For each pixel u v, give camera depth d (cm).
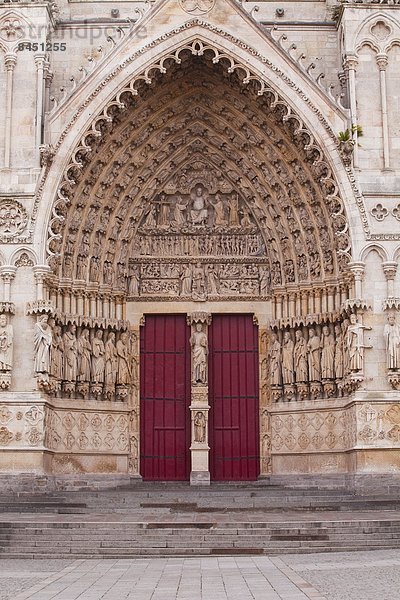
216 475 3803
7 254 3434
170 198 3972
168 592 1705
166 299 3888
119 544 2394
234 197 3969
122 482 3691
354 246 3456
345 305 3447
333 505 2984
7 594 1703
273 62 3572
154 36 3575
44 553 2348
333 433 3612
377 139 3541
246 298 3897
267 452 3797
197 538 2427
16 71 3569
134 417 3806
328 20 3825
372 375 3394
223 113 3853
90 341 3716
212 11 3597
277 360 3800
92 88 3541
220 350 3903
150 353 3891
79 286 3684
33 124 3531
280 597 1609
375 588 1697
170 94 3803
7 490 3275
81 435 3647
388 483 3294
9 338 3372
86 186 3703
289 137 3719
